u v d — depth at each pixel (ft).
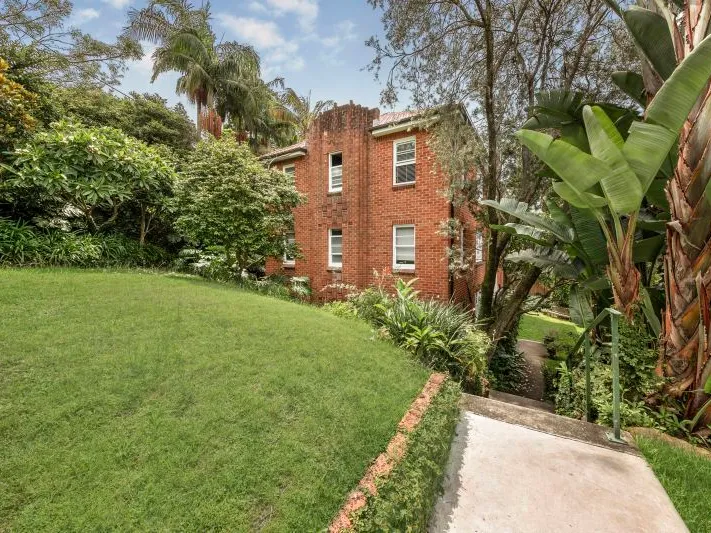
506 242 24.49
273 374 9.81
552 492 7.94
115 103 41.45
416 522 5.96
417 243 31.55
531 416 11.73
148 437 6.66
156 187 24.66
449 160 22.98
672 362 11.67
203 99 54.75
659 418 11.37
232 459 6.41
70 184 20.24
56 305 12.18
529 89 22.31
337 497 5.95
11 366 8.12
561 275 18.24
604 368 14.33
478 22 19.52
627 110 15.72
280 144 72.38
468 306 34.94
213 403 8.06
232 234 24.59
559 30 21.35
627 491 8.00
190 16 49.88
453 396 10.94
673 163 12.66
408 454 7.34
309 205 38.70
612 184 10.66
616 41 20.03
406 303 17.13
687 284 11.19
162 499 5.37
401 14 19.83
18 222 19.48
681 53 11.05
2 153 20.15
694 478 8.41
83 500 5.16
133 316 12.36
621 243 12.40
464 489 8.02
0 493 5.08
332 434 7.66
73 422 6.73
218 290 18.95
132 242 26.20
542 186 22.74
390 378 11.05
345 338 13.83
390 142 33.22
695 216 10.84
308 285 35.32
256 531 5.10
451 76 21.65
